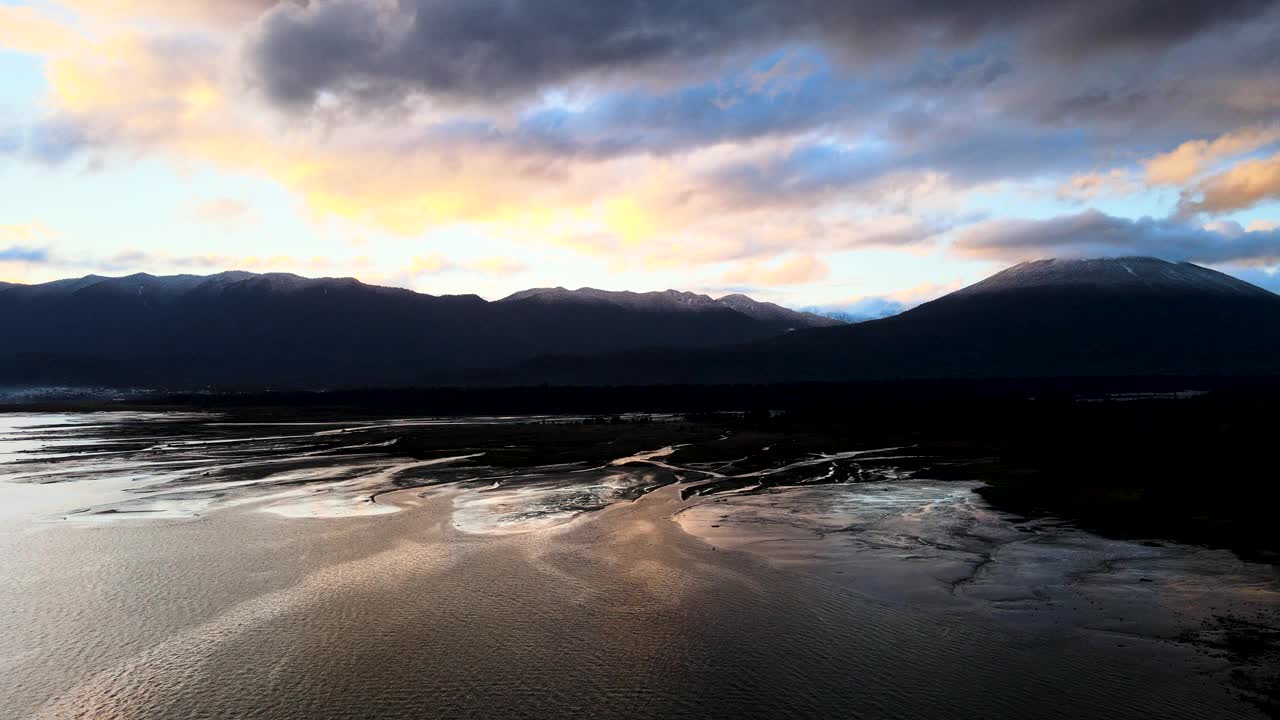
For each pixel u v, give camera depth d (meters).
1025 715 17.66
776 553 31.42
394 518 38.75
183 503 43.00
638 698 18.94
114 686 19.67
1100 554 30.11
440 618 24.30
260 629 23.42
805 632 22.86
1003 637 22.06
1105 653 20.72
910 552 31.22
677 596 26.22
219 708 18.56
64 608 25.23
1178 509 36.78
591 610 24.94
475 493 46.34
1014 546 31.80
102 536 34.88
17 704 18.77
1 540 34.09
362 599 26.09
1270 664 19.72
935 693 18.86
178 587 27.36
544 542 33.53
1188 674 19.28
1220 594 24.98
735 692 19.19
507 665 20.86
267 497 44.97
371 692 19.34
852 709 18.19
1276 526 32.84
